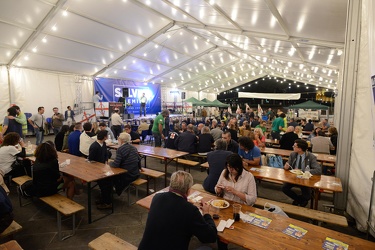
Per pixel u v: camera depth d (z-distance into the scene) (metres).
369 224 2.64
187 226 1.55
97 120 10.70
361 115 3.08
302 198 3.46
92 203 3.90
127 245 2.08
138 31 8.32
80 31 7.53
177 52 10.99
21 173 4.38
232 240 1.72
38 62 9.15
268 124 13.22
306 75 14.69
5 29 6.60
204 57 12.59
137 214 3.51
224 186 2.52
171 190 1.68
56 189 3.24
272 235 1.79
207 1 5.06
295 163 3.62
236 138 6.41
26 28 6.73
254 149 3.91
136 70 12.38
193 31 8.97
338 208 3.54
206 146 5.92
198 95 20.56
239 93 17.44
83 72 11.12
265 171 3.53
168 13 7.26
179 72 14.27
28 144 5.12
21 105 9.26
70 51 8.73
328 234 1.82
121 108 11.16
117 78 12.92
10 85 8.96
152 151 5.21
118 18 7.25
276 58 10.05
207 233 1.60
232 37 8.04
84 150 4.71
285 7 4.12
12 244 1.91
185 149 5.97
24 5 5.79
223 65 14.98
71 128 5.73
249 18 5.32
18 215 3.45
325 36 5.17
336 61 7.74
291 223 1.98
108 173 3.35
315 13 4.07
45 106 10.00
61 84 10.53
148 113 14.91
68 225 3.17
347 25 3.35
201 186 3.54
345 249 1.63
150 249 1.51
